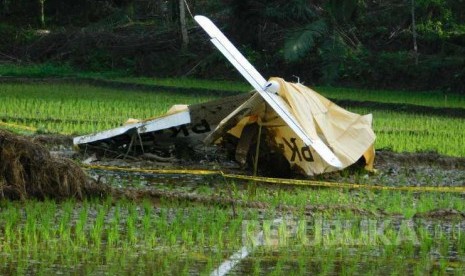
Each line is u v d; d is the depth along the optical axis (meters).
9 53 82.75
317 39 71.44
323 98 30.56
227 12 79.56
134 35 80.00
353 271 16.62
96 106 46.53
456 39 72.62
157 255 17.38
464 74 66.62
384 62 69.94
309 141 25.88
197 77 75.62
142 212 21.72
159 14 85.19
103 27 82.44
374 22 76.25
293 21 73.38
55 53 81.56
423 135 40.12
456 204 23.84
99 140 31.03
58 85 64.38
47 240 18.34
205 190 25.34
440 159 33.72
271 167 29.39
